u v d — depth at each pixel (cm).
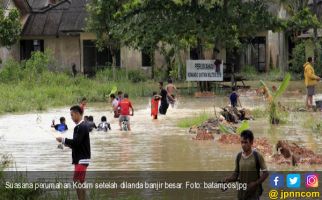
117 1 8475
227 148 3462
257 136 3794
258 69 9894
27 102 6025
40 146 3691
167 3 7000
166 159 3158
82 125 2334
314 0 8756
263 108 5228
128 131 4256
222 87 7494
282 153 3059
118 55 9731
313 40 8862
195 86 7681
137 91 7100
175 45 8225
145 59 9662
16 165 3080
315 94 6675
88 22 8894
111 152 3400
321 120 4428
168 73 9075
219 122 4259
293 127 4203
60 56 9906
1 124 4750
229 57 9531
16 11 8925
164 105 5191
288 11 8225
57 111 5675
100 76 8550
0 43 8931
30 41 9994
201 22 7056
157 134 4069
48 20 9925
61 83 7412
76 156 2342
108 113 5434
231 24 7038
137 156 3262
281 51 9169
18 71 7794
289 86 7750
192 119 4619
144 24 7000
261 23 7106
